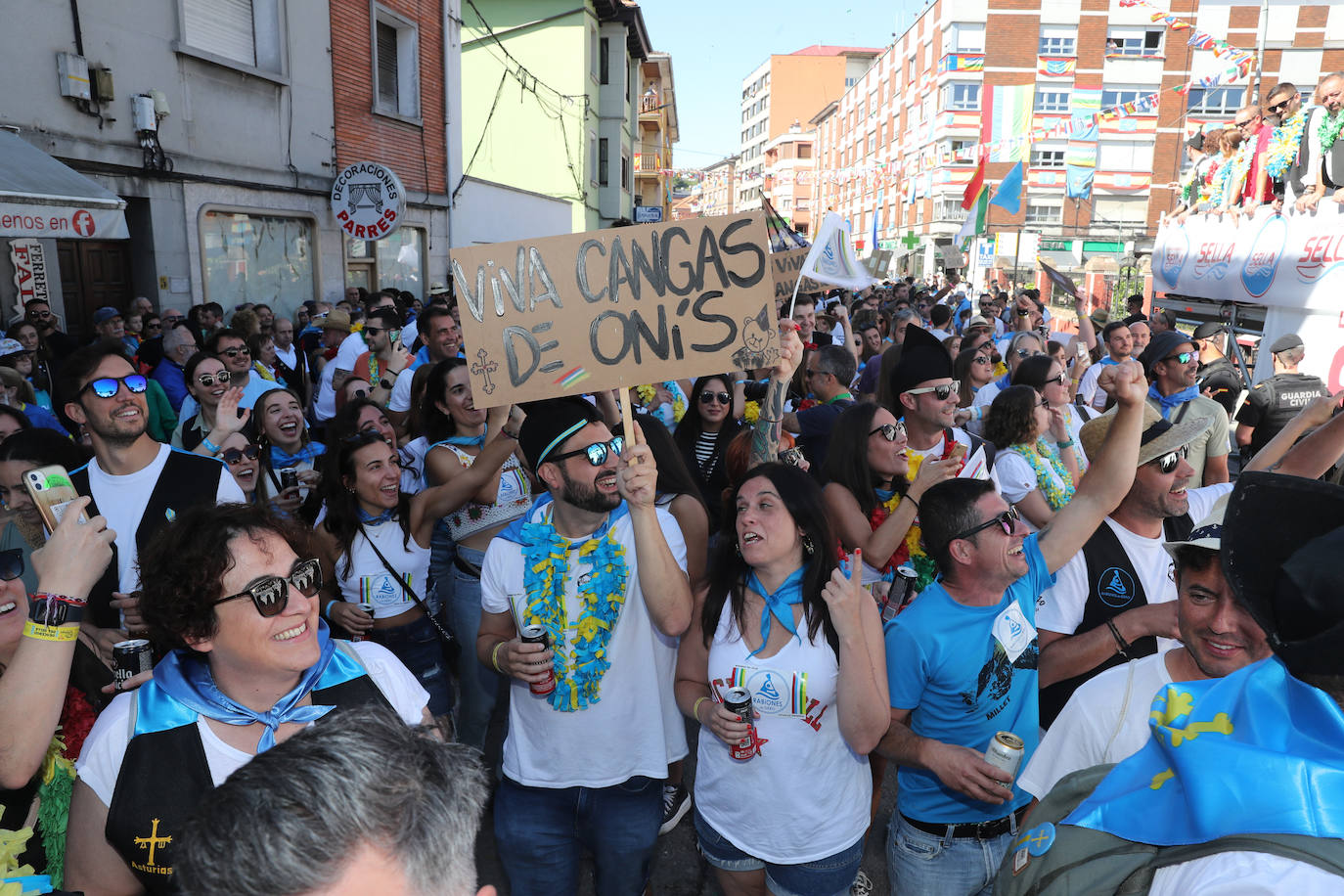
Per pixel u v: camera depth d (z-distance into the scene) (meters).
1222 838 1.14
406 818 1.04
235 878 0.97
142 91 9.19
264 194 11.36
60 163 7.43
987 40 39.38
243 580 1.74
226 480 3.22
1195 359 5.58
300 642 1.82
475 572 4.04
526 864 2.79
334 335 9.18
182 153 9.82
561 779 2.70
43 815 1.99
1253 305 9.09
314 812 1.00
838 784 2.54
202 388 4.57
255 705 1.85
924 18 43.72
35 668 1.82
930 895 2.62
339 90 12.98
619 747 2.70
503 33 26.23
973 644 2.58
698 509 3.44
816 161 74.19
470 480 3.63
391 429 4.09
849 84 80.94
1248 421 6.46
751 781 2.54
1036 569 2.76
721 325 2.71
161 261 9.66
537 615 2.68
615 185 30.11
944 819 2.60
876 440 3.71
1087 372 7.50
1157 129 38.28
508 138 26.70
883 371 4.63
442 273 16.84
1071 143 33.69
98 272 9.20
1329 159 7.25
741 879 2.68
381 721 1.18
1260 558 1.29
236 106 10.74
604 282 2.73
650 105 44.09
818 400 5.55
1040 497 4.14
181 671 1.84
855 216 59.62
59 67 8.13
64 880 1.78
